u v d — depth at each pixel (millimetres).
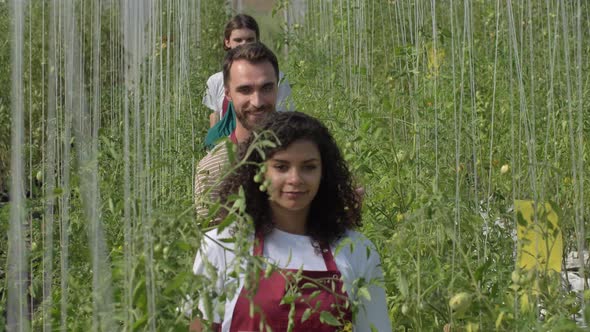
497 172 4773
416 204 3541
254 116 3688
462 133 4562
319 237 2664
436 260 2734
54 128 3166
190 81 7301
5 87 6289
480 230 3512
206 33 11289
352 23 7469
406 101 5781
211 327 2389
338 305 2492
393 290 3117
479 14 8547
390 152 4133
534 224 2781
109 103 6336
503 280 3176
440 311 2787
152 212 2357
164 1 7680
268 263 2271
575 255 4879
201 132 6461
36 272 3822
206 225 2393
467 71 5812
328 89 6504
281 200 2598
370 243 2764
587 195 4539
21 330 2861
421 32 5230
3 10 6363
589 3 6762
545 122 5219
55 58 2977
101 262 2393
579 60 2990
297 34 9195
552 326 2531
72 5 2547
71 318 2941
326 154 2691
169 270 2268
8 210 3715
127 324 2279
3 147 6180
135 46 2666
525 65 6082
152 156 3898
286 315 2533
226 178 2711
